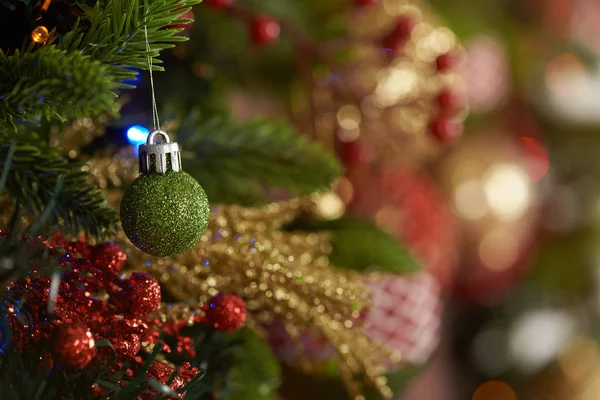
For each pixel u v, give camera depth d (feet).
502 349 3.45
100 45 1.25
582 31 3.73
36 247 1.19
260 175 1.66
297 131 2.30
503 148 3.10
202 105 1.90
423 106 2.12
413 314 1.82
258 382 1.62
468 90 2.74
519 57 3.53
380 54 2.09
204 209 1.28
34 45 1.27
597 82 3.62
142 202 1.25
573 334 3.67
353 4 2.02
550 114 3.60
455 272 2.99
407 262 1.78
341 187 2.12
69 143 1.53
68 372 1.21
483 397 3.44
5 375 1.17
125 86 1.21
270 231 1.54
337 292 1.42
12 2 1.25
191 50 1.95
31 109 1.21
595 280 3.74
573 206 3.77
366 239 1.78
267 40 1.88
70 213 1.28
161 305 1.36
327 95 2.13
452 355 3.51
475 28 2.80
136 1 1.23
